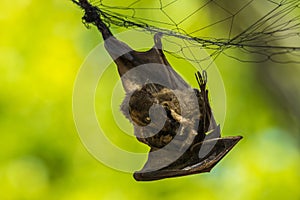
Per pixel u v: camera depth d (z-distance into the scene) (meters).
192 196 3.85
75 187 3.95
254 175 3.94
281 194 3.94
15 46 3.96
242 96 4.03
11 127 3.98
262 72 3.91
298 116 4.00
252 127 4.05
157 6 3.68
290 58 3.73
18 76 3.95
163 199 3.88
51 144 3.98
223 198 3.88
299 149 4.04
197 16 3.64
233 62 3.92
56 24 3.97
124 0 3.61
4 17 3.96
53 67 3.95
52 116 3.97
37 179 3.98
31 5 3.97
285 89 3.95
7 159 3.99
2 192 3.96
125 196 3.87
